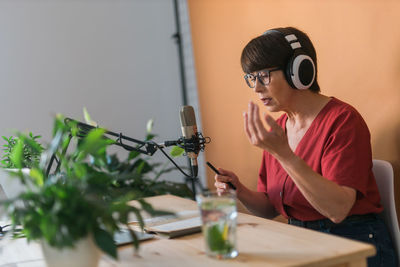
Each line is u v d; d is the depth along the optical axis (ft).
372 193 5.38
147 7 14.71
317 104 5.71
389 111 6.60
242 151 10.79
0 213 3.21
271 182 6.06
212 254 3.41
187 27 14.19
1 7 12.98
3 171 5.17
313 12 8.05
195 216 4.98
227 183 5.92
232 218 3.38
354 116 5.35
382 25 6.61
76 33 13.79
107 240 3.09
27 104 13.17
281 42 5.45
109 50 14.20
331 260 3.27
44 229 2.93
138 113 14.55
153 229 4.39
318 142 5.50
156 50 14.80
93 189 3.20
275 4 9.10
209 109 12.12
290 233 3.99
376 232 5.27
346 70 7.41
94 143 3.39
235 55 10.68
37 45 13.33
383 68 6.66
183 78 14.47
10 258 4.05
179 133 15.02
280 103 5.64
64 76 13.62
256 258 3.36
